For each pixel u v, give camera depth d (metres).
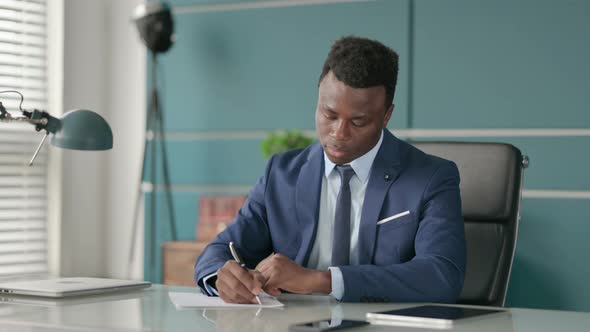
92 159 4.59
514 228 2.09
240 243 2.04
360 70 1.76
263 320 1.37
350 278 1.66
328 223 2.00
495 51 3.74
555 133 3.65
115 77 4.62
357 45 1.80
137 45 4.57
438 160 2.00
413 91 3.88
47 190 4.46
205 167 4.31
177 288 1.90
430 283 1.72
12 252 4.26
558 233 3.65
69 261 4.48
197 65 4.32
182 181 4.36
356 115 1.79
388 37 3.91
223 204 3.99
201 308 1.52
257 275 1.67
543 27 3.66
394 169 1.96
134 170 4.57
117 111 4.62
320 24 4.05
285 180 2.07
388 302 1.67
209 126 4.30
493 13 3.74
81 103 4.53
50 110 4.43
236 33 4.23
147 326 1.29
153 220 4.33
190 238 4.33
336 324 1.29
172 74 4.37
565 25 3.62
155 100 4.30
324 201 2.01
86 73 4.56
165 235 4.38
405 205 1.92
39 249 4.41
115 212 4.63
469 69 3.78
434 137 3.84
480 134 3.77
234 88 4.24
